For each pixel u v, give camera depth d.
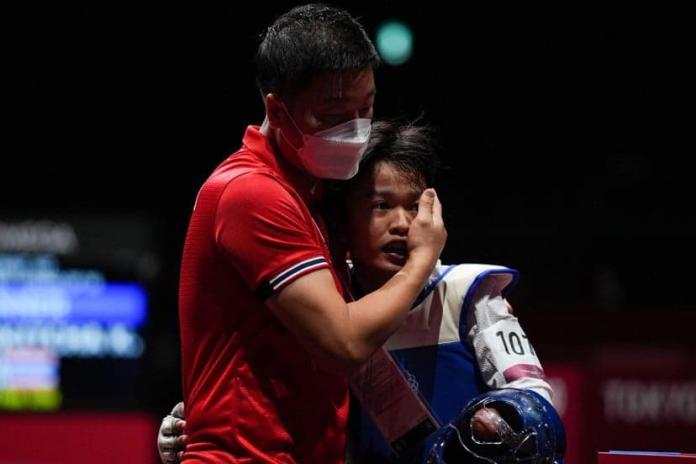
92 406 13.43
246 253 3.96
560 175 13.82
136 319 13.57
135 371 13.50
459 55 13.27
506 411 4.28
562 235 13.64
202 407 4.12
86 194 14.31
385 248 4.45
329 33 3.99
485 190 13.77
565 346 11.01
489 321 4.66
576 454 10.80
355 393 4.74
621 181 13.79
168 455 4.51
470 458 4.39
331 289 3.95
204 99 14.16
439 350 4.69
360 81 4.02
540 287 13.56
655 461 4.60
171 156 14.34
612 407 10.82
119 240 13.68
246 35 13.56
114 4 13.44
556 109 13.77
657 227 13.64
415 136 4.57
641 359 10.84
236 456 4.05
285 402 4.07
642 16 13.08
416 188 4.47
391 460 4.72
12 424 13.37
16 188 14.22
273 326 4.07
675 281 13.52
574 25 13.19
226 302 4.10
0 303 13.50
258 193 3.98
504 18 13.07
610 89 13.62
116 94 14.16
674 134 13.73
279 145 4.21
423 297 4.72
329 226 4.55
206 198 4.14
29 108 14.16
